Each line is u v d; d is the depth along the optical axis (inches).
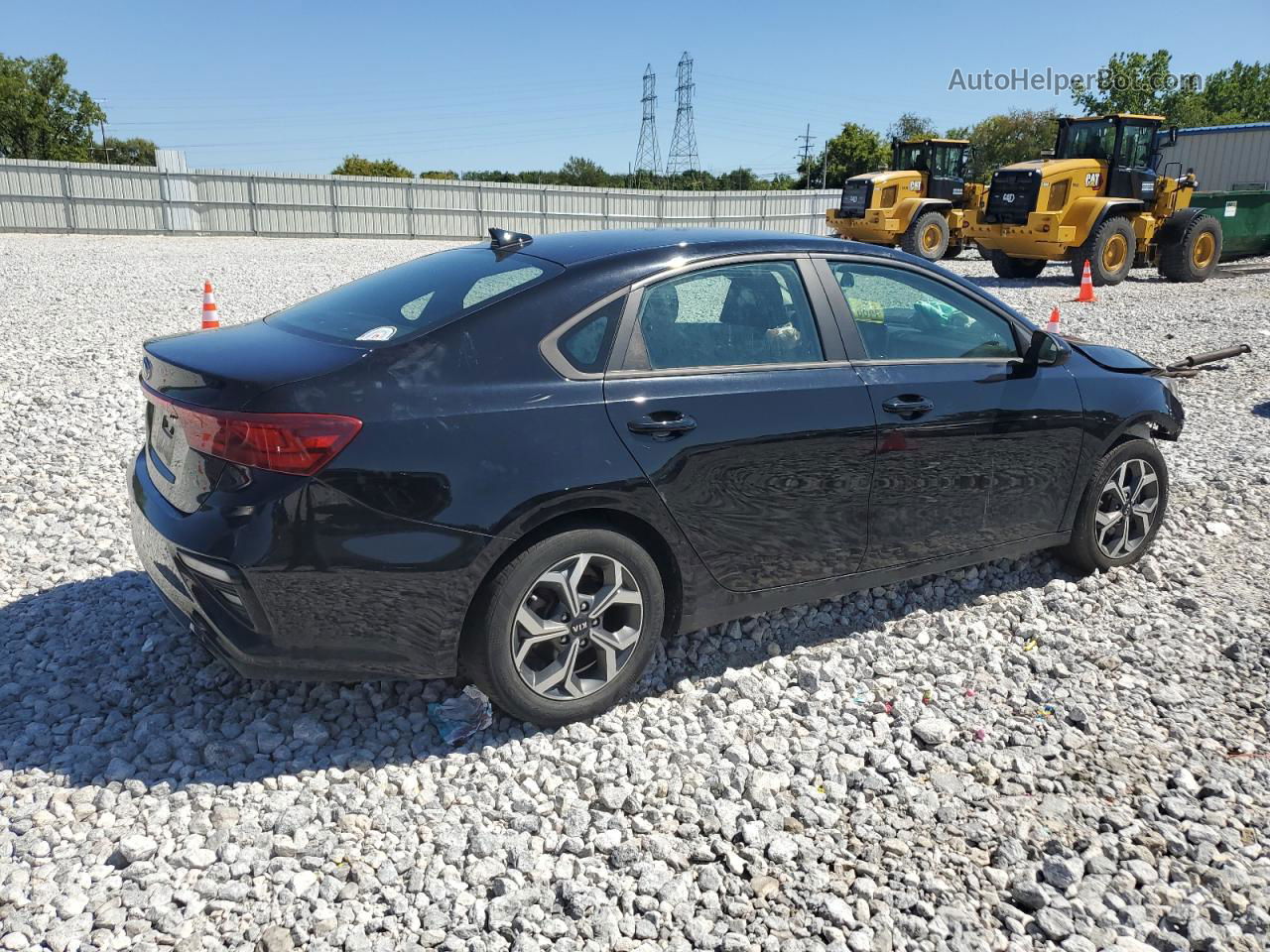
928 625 163.0
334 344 122.3
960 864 106.4
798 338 143.9
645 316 131.8
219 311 498.6
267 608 111.3
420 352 118.1
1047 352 162.1
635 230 152.1
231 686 135.9
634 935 95.6
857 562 150.5
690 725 131.2
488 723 127.8
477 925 96.1
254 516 109.6
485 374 119.7
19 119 2368.4
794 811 114.9
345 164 2532.0
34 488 215.8
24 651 144.2
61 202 1122.7
